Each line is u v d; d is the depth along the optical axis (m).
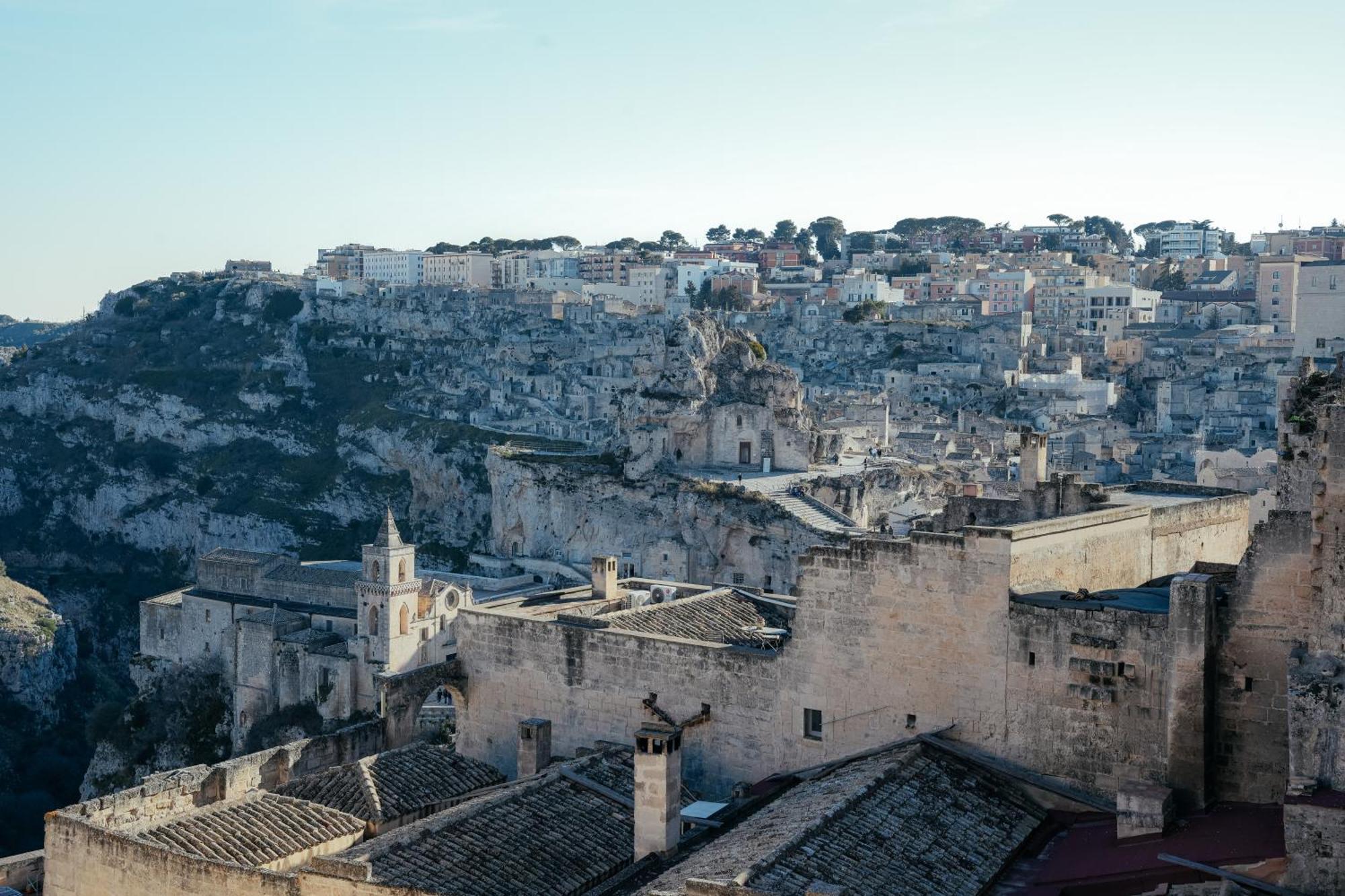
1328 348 169.62
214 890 51.34
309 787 62.12
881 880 45.75
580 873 53.25
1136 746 51.50
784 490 192.50
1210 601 49.94
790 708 60.09
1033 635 53.53
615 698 65.62
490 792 61.44
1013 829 51.06
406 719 70.50
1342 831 40.19
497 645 69.75
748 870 43.97
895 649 57.06
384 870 50.09
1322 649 43.06
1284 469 52.41
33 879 65.56
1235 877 42.47
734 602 75.44
